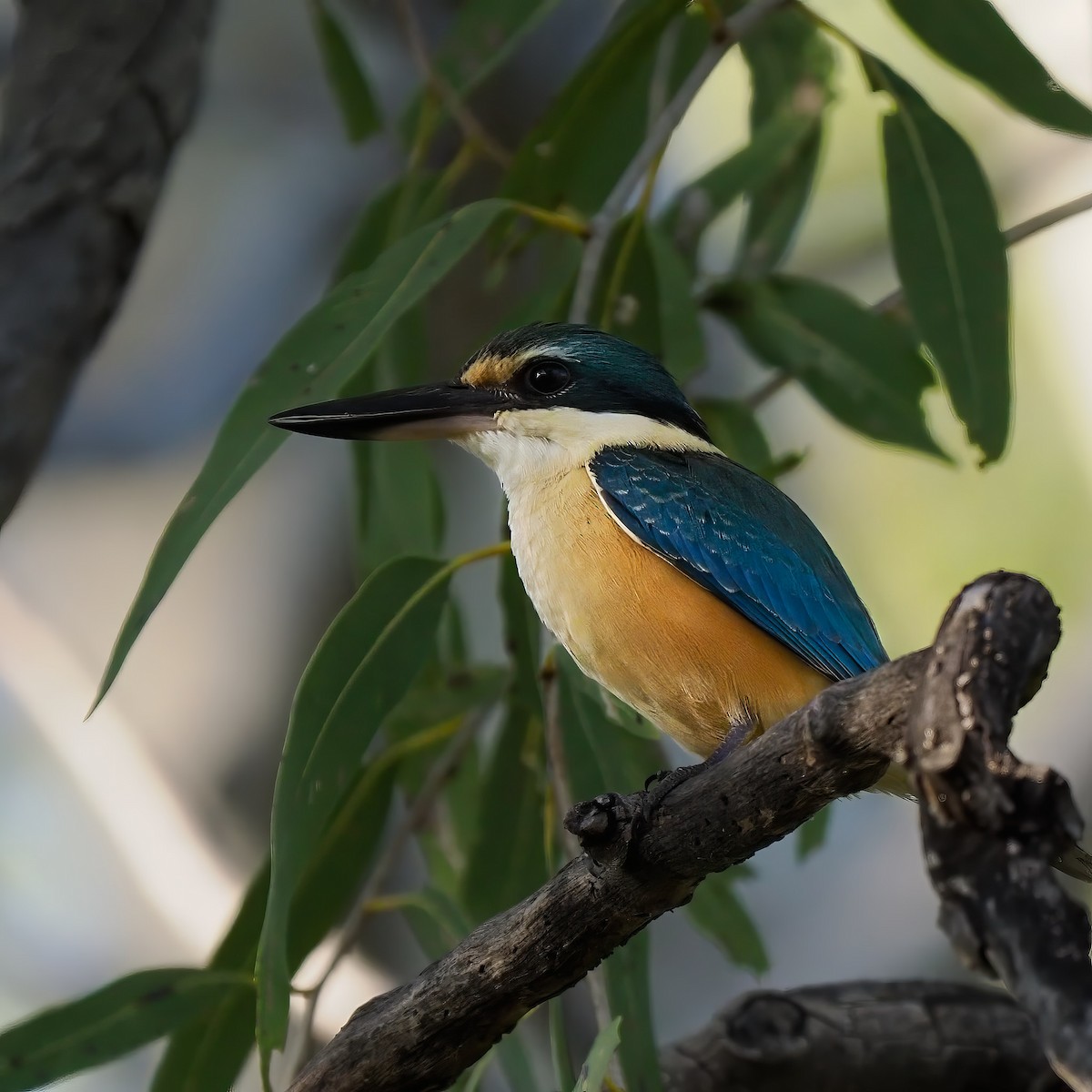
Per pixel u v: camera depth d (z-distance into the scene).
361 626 7.84
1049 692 12.81
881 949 12.95
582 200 10.51
